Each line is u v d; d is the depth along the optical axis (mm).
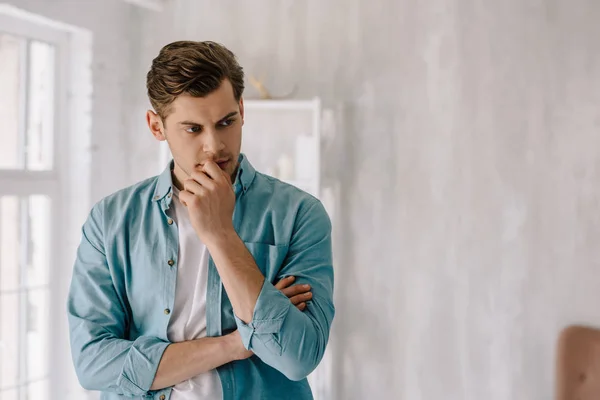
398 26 2660
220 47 1133
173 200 1237
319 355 1127
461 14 2604
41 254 2576
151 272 1196
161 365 1123
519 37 2559
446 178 2625
